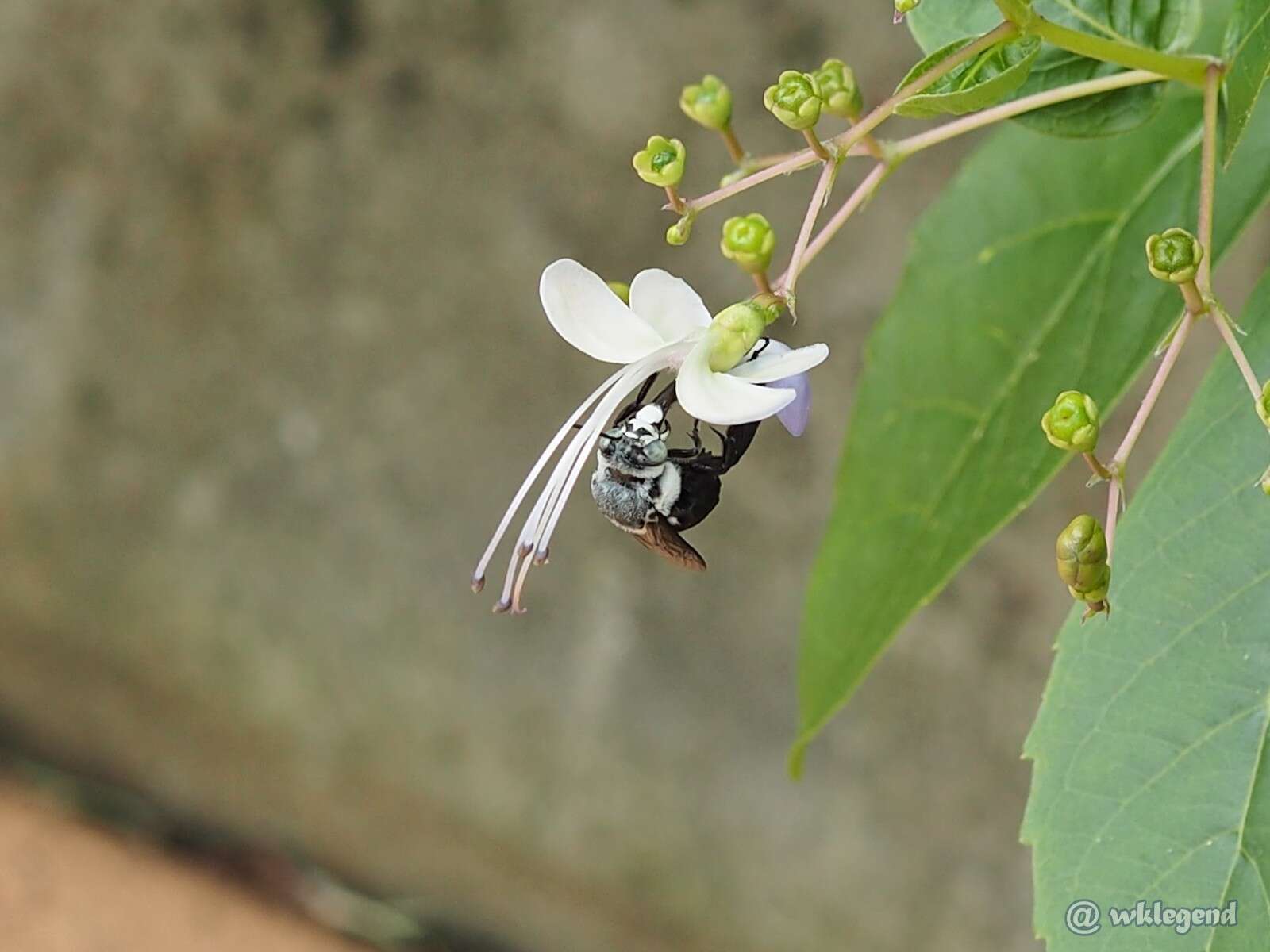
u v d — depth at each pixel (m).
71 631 0.88
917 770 0.70
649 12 0.66
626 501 0.40
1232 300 0.58
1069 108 0.39
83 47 0.78
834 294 0.66
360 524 0.79
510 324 0.73
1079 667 0.38
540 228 0.71
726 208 0.65
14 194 0.83
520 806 0.79
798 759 0.43
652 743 0.75
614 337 0.38
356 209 0.75
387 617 0.79
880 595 0.43
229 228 0.78
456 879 0.83
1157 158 0.41
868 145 0.39
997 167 0.42
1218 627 0.38
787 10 0.63
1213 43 0.40
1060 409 0.38
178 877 0.88
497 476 0.76
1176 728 0.38
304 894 0.87
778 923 0.74
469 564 0.77
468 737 0.79
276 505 0.81
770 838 0.74
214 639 0.84
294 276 0.78
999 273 0.42
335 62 0.73
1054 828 0.38
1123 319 0.41
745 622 0.72
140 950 0.83
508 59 0.69
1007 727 0.68
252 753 0.86
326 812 0.86
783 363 0.38
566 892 0.80
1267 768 0.37
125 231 0.81
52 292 0.83
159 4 0.76
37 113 0.81
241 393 0.81
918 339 0.42
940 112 0.38
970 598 0.68
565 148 0.69
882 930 0.72
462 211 0.73
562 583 0.75
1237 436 0.38
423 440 0.77
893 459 0.42
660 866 0.76
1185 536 0.38
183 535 0.83
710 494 0.40
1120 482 0.38
